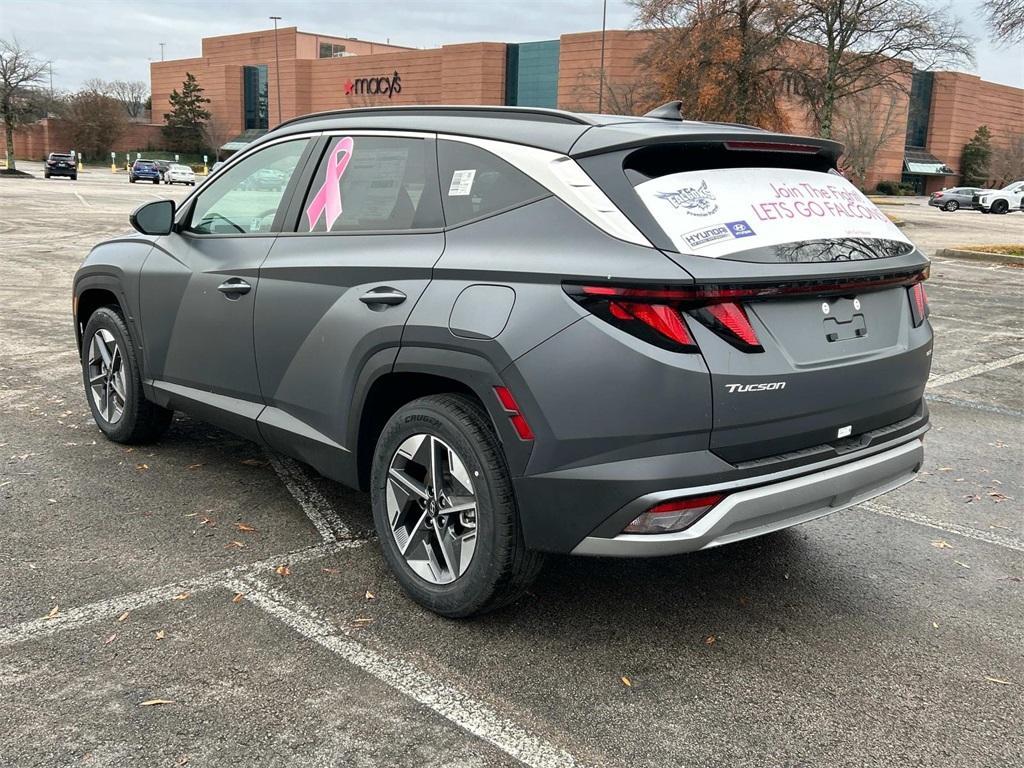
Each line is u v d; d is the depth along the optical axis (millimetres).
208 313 4316
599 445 2859
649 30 36719
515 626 3371
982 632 3459
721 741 2727
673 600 3641
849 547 4254
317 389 3777
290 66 97312
